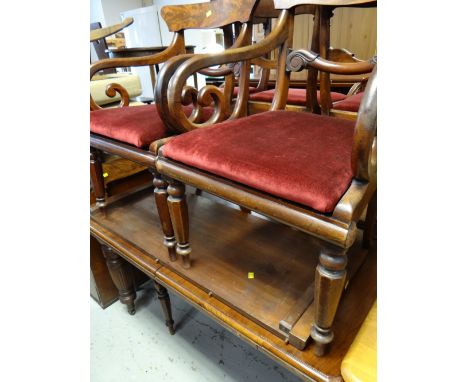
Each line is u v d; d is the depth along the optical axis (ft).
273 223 2.92
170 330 3.23
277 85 2.61
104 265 3.51
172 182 1.99
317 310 1.45
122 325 3.42
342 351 1.63
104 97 5.59
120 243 2.73
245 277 2.20
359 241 2.48
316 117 2.11
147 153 2.06
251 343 1.83
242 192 1.50
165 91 2.00
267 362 2.95
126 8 14.37
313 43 3.04
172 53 3.10
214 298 2.08
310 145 1.57
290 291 2.05
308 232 1.29
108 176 3.52
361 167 1.20
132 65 2.98
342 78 5.31
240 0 2.60
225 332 3.29
